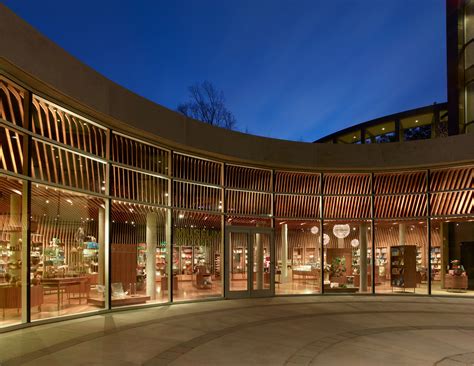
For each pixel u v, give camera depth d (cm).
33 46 775
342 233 1473
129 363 586
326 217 1520
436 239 2058
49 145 905
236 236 1369
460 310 1151
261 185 1456
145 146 1170
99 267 1072
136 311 1048
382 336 800
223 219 1355
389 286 1706
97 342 704
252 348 688
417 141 1443
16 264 861
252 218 1426
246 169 1436
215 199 1349
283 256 1909
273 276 1413
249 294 1356
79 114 947
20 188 841
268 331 826
